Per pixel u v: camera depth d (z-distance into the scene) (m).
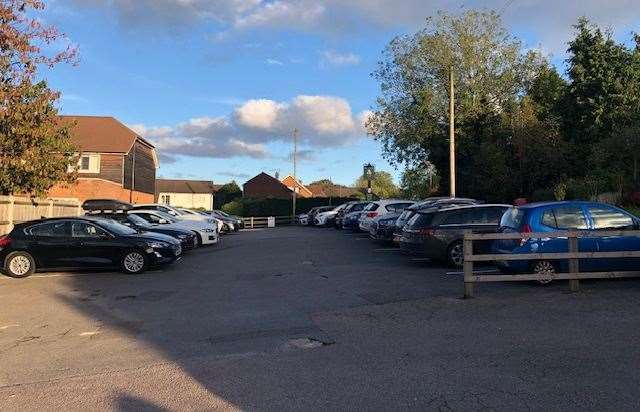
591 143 32.28
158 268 16.44
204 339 8.08
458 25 42.19
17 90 19.00
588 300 9.21
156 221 22.91
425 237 14.69
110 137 43.06
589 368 5.98
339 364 6.55
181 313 10.02
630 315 8.10
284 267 15.93
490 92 42.12
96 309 10.67
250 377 6.22
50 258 15.21
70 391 6.00
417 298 10.32
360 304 10.09
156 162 53.62
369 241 24.08
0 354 7.66
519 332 7.53
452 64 41.16
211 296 11.64
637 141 23.98
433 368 6.23
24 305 11.23
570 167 32.16
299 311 9.73
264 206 63.81
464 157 39.62
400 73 44.12
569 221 11.02
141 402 5.59
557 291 10.08
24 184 20.81
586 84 33.44
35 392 6.01
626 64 32.94
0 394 5.97
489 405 5.12
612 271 10.70
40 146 20.50
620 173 25.22
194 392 5.81
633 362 6.11
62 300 11.70
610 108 32.22
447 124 42.03
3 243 15.25
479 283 11.53
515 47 42.59
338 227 36.25
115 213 21.95
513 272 11.15
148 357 7.25
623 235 10.16
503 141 35.12
